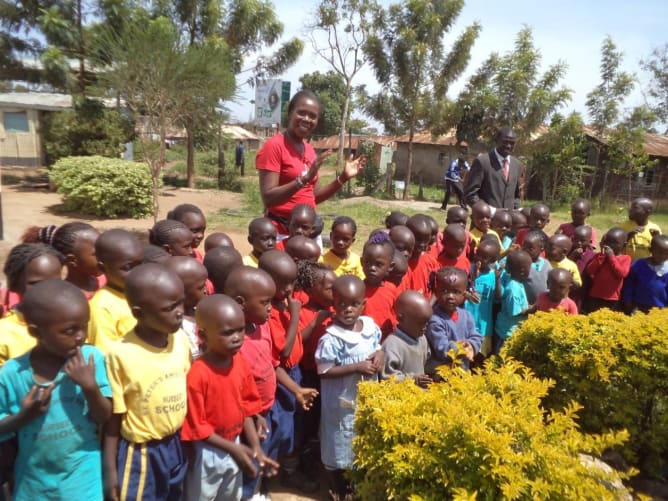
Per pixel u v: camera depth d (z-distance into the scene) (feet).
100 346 8.80
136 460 7.90
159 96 39.11
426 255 16.06
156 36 38.81
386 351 11.21
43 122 66.13
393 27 75.51
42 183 63.16
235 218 51.90
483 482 7.41
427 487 7.77
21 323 8.62
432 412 8.55
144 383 7.84
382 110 77.36
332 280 11.91
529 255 16.37
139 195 48.78
